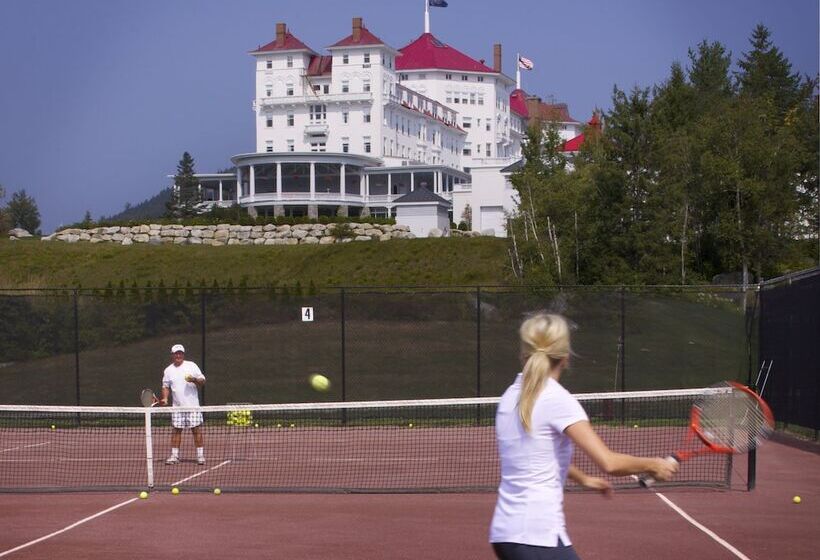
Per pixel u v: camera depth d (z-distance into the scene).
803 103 47.06
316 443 18.34
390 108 94.56
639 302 22.73
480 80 112.44
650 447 16.77
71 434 20.78
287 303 24.00
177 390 15.52
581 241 33.50
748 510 10.86
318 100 93.31
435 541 9.20
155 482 13.55
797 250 34.03
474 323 23.25
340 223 58.47
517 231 38.38
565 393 4.21
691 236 34.31
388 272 46.50
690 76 53.12
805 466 14.84
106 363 23.61
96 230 57.09
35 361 23.53
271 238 56.91
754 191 32.62
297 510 11.02
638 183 32.53
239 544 9.12
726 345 22.42
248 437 19.50
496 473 14.08
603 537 9.31
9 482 13.72
